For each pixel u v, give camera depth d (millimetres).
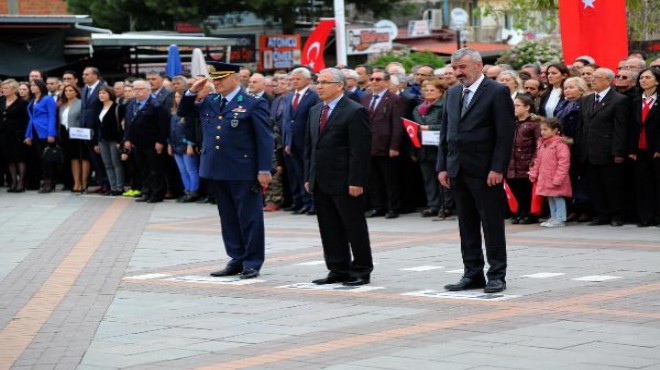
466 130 13086
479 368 9117
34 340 11258
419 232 19250
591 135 19062
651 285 13031
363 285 13945
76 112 27859
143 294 13891
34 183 29688
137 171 27219
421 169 21531
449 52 52531
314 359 9727
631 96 19000
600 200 19375
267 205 23797
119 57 37062
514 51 31406
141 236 19953
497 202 13062
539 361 9297
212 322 11812
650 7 27781
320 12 57969
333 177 13938
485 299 12508
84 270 16125
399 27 68188
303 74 19844
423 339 10383
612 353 9516
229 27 60250
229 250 15219
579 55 20984
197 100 15188
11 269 16469
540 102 20172
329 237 14203
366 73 23625
